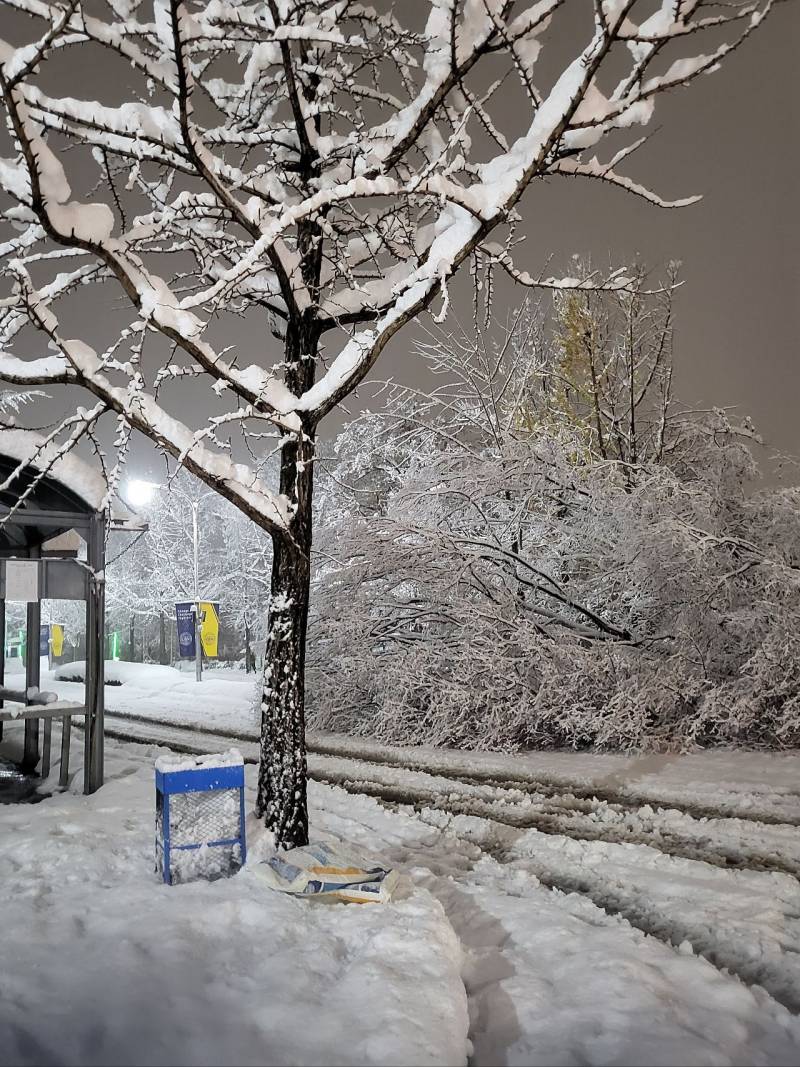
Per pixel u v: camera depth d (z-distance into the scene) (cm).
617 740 1206
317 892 482
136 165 520
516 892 567
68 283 554
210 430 535
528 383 1756
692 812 808
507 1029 364
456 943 442
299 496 613
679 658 1196
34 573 809
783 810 800
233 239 640
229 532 3862
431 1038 328
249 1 582
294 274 629
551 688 1242
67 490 789
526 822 786
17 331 580
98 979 381
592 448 1575
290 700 606
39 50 364
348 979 380
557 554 1444
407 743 1334
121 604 3994
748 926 493
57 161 421
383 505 1691
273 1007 353
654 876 599
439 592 1395
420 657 1368
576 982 402
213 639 2691
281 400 574
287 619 612
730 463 1367
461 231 522
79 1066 316
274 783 597
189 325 514
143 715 1748
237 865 533
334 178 609
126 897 486
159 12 430
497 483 1395
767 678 1109
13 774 965
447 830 758
